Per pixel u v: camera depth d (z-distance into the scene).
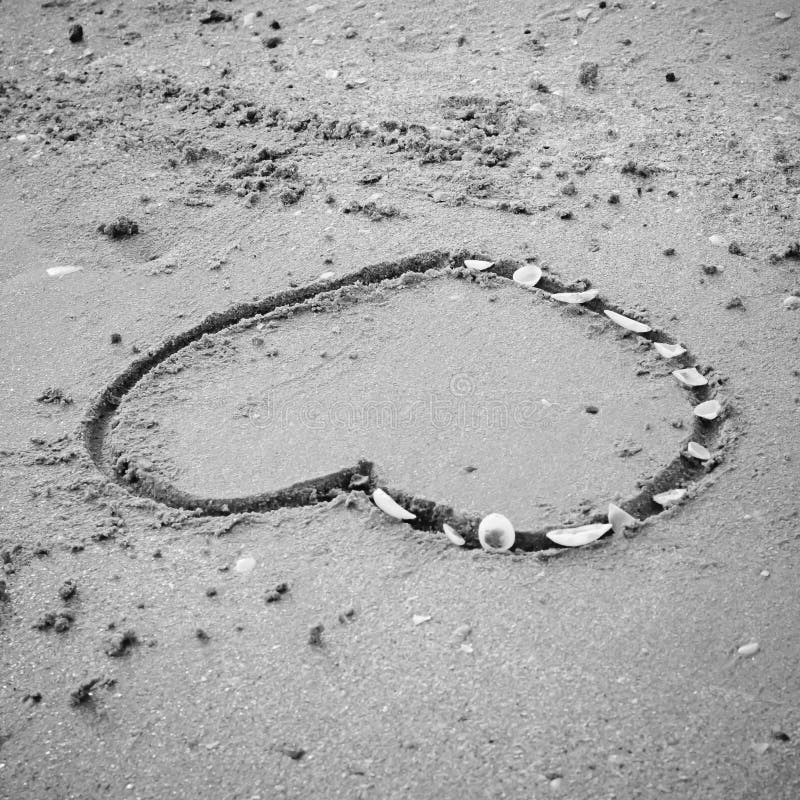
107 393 1.27
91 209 1.47
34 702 1.07
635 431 1.21
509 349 1.29
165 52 1.71
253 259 1.40
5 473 1.21
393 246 1.39
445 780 1.01
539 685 1.05
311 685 1.06
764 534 1.13
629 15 1.69
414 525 1.17
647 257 1.36
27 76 1.69
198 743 1.04
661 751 1.02
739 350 1.27
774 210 1.40
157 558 1.15
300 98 1.59
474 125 1.53
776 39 1.63
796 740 1.02
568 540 1.13
